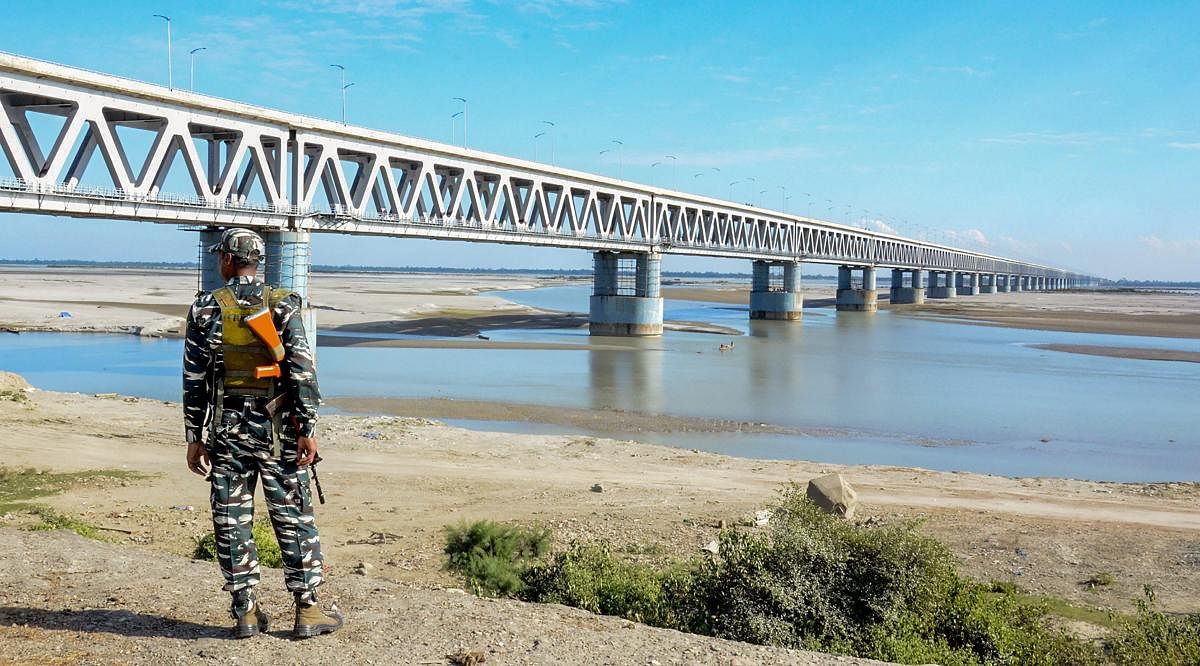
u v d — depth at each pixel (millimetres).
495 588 11984
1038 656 10211
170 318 85750
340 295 146500
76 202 40094
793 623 9391
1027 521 19859
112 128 43062
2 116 37250
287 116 51125
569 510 19562
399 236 61281
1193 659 10266
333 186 59062
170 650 5102
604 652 5477
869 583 9805
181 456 24844
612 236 87625
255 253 5203
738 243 122750
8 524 14281
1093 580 15508
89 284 171375
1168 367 63406
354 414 37969
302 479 5379
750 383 50969
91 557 7785
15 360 56750
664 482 23656
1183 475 29719
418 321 95500
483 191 80562
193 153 45688
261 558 11211
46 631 5441
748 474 25516
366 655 5121
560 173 80750
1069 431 37688
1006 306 177250
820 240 151625
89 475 21109
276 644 5246
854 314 145000
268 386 5215
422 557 14969
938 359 67312
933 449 33562
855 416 40469
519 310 121625
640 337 86188
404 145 61531
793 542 9844
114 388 44562
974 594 10836
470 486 22125
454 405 41062
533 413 39344
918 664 8859
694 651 5637
